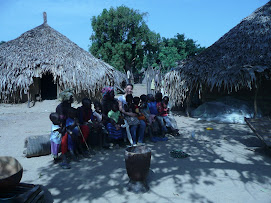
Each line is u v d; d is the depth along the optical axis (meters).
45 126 8.84
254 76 8.37
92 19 38.31
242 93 11.23
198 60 10.44
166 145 6.36
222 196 3.61
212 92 12.07
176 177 4.31
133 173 3.75
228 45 10.30
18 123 9.48
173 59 39.78
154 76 16.03
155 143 6.55
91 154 5.63
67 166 4.79
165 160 5.21
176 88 10.72
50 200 3.52
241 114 9.69
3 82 12.48
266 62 8.89
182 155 5.36
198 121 9.93
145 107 6.89
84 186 4.00
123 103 6.47
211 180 4.17
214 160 5.16
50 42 14.23
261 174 4.38
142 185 3.82
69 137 5.06
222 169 4.64
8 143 6.59
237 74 8.77
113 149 6.06
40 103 13.68
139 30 38.38
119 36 38.16
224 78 8.95
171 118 7.38
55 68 12.92
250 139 6.80
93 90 13.20
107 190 3.85
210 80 9.32
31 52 13.45
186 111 11.27
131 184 3.85
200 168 4.71
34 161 5.21
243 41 10.02
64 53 13.70
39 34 14.77
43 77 18.98
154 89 15.67
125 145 6.35
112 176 4.39
